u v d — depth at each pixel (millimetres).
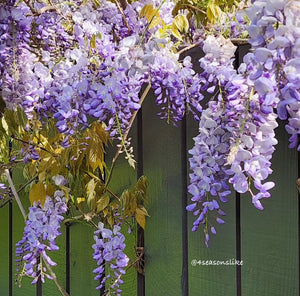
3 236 2514
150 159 1887
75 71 1473
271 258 1566
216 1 1673
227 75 1369
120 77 1432
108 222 1848
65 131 1458
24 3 1604
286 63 1047
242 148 1215
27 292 2389
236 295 1648
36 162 1874
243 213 1635
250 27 1096
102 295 2010
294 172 1514
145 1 1689
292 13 1040
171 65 1491
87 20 1594
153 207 1883
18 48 1553
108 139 1854
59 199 1780
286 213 1533
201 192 1332
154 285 1884
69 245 2172
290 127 1138
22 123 1620
